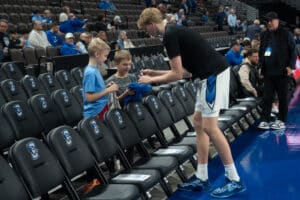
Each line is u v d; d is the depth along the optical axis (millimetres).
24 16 10883
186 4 18266
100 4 14336
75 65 7375
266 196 3668
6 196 2432
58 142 2879
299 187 3850
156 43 12688
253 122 6488
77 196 2854
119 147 3441
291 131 5844
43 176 2672
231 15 17828
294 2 22750
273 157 4770
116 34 11594
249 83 6566
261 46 5984
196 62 3438
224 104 3561
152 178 3146
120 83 4320
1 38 7922
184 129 6105
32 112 4027
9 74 6211
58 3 13078
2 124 3617
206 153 3754
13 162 2566
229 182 3701
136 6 16375
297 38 12727
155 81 3428
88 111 3766
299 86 9422
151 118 3949
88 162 3055
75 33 10109
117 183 3059
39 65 6898
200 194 3725
